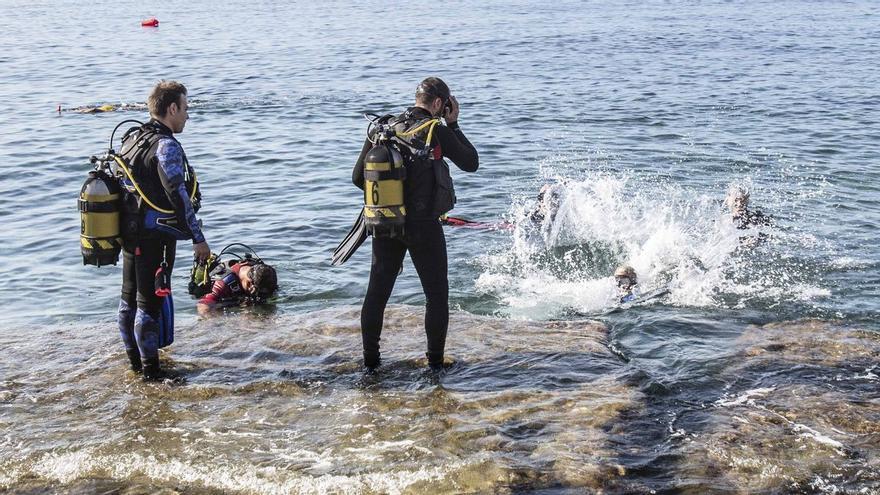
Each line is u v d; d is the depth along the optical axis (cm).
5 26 4581
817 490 427
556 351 625
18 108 2044
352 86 2359
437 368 592
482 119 1805
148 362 580
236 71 2705
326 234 1049
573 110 1906
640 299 788
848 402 527
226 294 810
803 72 2497
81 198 548
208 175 1379
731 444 473
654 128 1681
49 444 488
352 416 514
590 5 5791
